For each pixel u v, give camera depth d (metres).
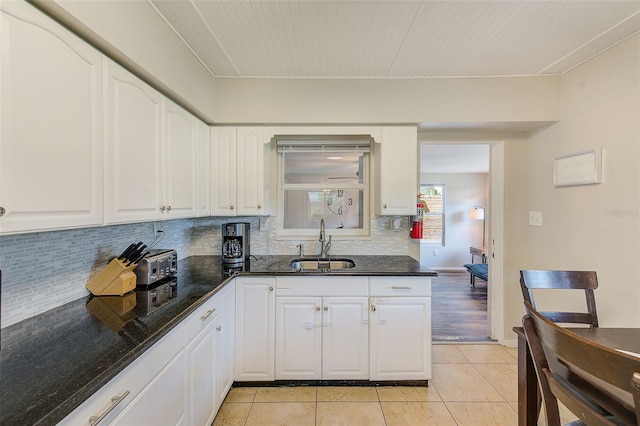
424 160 5.04
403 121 2.41
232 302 2.05
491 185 2.87
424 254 6.67
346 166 2.87
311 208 2.88
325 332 2.08
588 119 2.11
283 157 2.84
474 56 2.08
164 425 1.19
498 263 2.79
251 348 2.09
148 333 1.12
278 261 2.51
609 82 1.96
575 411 0.84
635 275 1.79
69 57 1.06
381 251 2.75
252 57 2.08
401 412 1.86
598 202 2.03
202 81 2.14
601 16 1.64
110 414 0.89
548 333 0.83
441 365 2.42
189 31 1.76
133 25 1.36
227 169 2.43
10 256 1.16
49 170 0.98
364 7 1.58
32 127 0.93
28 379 0.82
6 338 1.07
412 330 2.09
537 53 2.04
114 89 1.29
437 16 1.65
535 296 2.59
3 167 0.85
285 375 2.09
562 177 2.32
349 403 1.94
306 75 2.36
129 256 1.65
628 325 1.83
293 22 1.70
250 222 2.75
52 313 1.31
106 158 1.24
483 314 3.70
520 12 1.61
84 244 1.53
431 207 6.69
